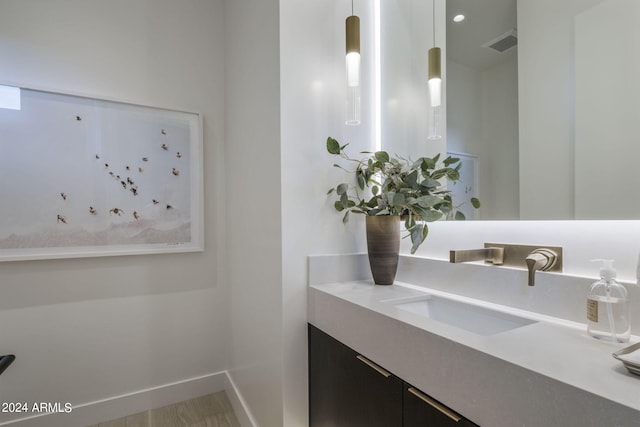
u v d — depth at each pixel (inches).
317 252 52.2
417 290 47.3
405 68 55.9
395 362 32.2
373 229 50.4
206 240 77.9
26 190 60.5
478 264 41.4
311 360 49.8
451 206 44.9
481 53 43.7
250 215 62.3
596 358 22.7
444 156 49.3
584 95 33.0
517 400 21.4
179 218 74.0
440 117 49.9
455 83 47.5
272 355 52.1
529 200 37.9
